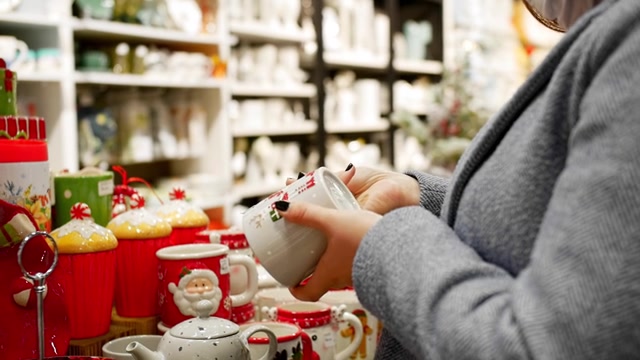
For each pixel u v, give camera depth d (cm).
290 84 390
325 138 409
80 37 312
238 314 107
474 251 60
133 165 355
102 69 296
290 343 89
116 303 108
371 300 61
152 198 307
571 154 52
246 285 109
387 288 59
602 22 53
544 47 558
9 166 89
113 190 124
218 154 356
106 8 291
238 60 374
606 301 45
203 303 81
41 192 95
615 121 48
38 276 70
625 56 50
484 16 516
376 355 79
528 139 59
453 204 67
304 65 425
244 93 371
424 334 55
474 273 56
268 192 384
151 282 106
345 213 69
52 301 84
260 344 89
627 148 47
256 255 81
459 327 52
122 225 106
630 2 52
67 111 278
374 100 450
